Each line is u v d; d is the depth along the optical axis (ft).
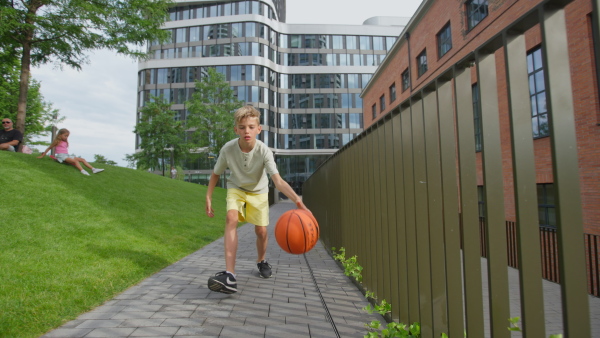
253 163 12.18
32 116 74.79
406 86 56.39
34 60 44.50
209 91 93.40
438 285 6.95
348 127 150.61
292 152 148.15
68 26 39.22
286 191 11.32
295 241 9.97
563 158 3.68
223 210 46.24
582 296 3.61
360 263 13.05
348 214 15.87
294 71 151.33
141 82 143.95
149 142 99.55
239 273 14.74
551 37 3.77
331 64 152.46
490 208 4.90
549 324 11.37
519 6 26.35
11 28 37.17
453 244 6.31
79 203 24.89
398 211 8.94
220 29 142.51
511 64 4.34
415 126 7.84
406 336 7.63
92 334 8.06
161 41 46.55
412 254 8.18
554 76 3.74
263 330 8.45
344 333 8.31
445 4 40.73
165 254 17.79
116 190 33.96
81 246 16.61
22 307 9.24
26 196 22.56
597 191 18.16
